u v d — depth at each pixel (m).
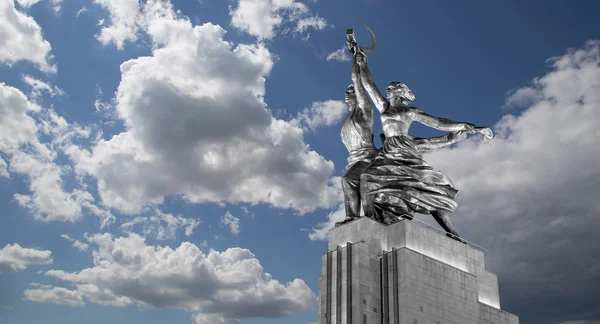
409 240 44.94
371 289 43.47
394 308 42.44
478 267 49.06
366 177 47.69
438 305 44.03
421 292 43.31
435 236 46.78
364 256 43.94
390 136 49.84
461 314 45.38
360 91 51.28
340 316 43.00
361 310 42.38
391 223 46.75
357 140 51.03
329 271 45.22
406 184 47.56
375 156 50.16
